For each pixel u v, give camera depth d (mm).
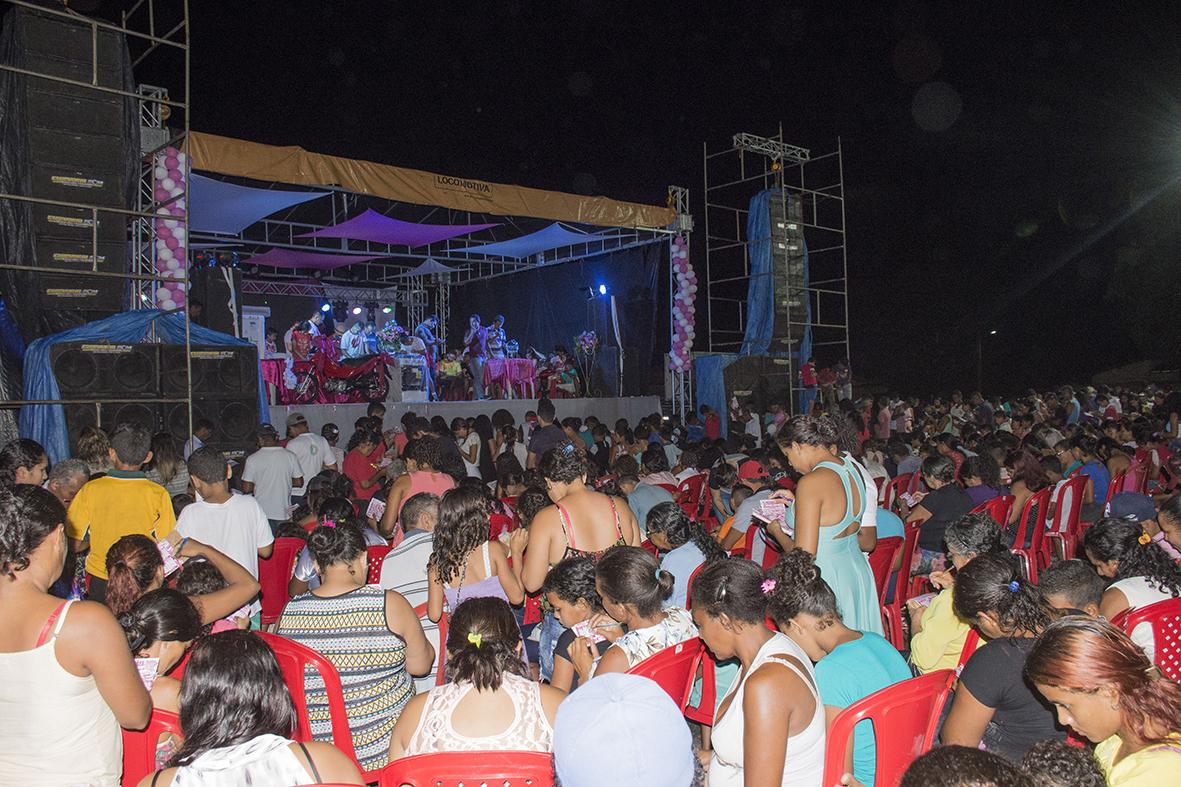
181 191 9914
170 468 5883
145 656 2740
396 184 11961
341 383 16703
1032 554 6656
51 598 2227
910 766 1609
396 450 10102
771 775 2141
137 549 3273
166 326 8680
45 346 7418
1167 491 8617
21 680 2148
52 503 2258
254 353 8750
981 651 2684
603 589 3113
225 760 1891
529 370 18969
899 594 5859
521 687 2469
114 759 2291
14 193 7965
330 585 3291
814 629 2805
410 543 4305
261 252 18391
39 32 7762
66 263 7898
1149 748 1950
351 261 19391
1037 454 7934
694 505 8234
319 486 6148
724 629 2385
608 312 18969
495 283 21547
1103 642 1982
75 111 7914
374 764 3125
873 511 4062
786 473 6812
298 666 3053
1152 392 21156
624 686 1802
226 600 3482
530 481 7160
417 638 3309
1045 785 1743
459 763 2203
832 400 15906
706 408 14531
